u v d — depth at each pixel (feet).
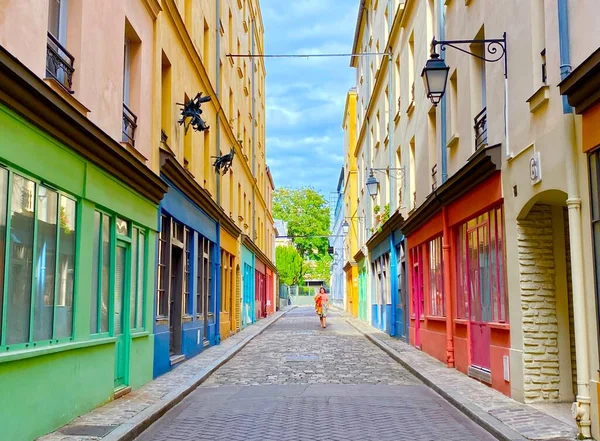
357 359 51.80
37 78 20.67
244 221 94.53
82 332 26.84
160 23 40.37
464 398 30.66
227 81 73.72
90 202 27.78
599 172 21.63
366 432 24.68
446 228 44.57
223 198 71.05
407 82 62.44
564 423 24.50
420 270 57.06
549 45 26.03
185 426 26.43
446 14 45.19
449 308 44.06
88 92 27.66
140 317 36.40
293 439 23.54
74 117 24.23
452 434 24.30
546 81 26.35
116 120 31.68
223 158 61.21
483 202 35.63
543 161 26.68
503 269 32.78
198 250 56.90
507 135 31.37
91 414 26.84
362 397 33.04
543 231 30.40
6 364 19.90
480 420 25.80
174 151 44.65
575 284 22.95
